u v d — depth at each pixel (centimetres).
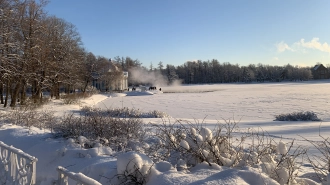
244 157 392
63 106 3023
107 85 7781
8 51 2555
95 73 6781
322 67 15250
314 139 873
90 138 621
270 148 425
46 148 593
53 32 3738
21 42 2753
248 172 299
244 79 15162
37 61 2950
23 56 2748
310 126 1252
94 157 485
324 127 1205
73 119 746
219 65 15725
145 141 640
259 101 3675
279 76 14938
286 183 336
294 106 2919
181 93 6819
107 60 8162
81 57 4719
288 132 1049
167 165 351
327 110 2483
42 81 3256
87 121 694
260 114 2375
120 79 8150
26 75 2780
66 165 489
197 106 3300
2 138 784
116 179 347
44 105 2912
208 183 280
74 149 539
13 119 1207
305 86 8288
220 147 431
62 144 591
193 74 15350
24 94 3127
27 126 988
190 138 423
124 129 656
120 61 12925
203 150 390
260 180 289
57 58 3759
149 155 451
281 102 3422
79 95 4281
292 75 14838
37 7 2889
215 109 2889
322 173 384
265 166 347
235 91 6738
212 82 15388
